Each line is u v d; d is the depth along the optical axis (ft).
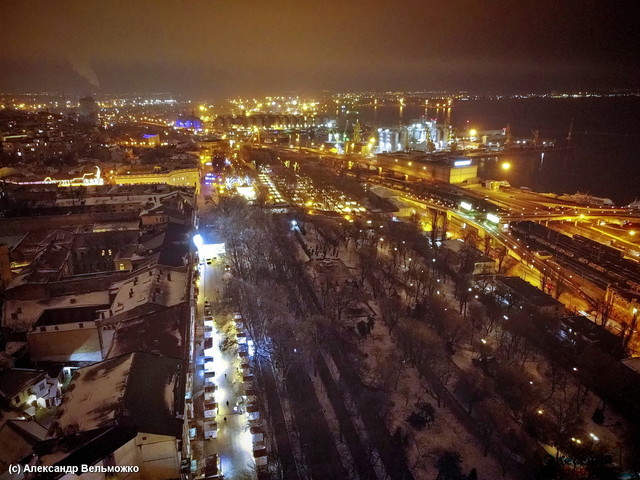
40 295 462.19
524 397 398.01
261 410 377.91
